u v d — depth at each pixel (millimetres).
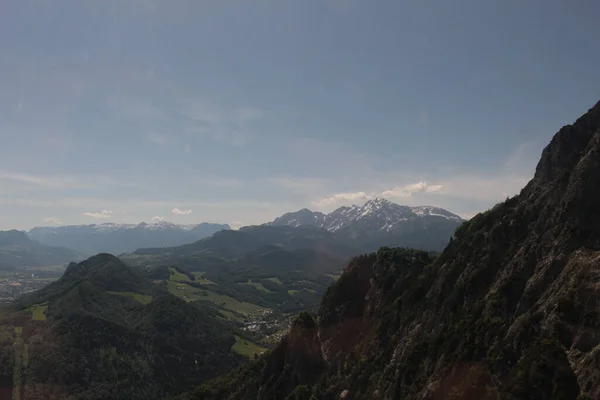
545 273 45594
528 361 37312
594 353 33531
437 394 46500
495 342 45031
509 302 48812
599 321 34938
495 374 41469
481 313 51188
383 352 70312
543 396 34625
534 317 41406
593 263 39719
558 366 35188
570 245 45219
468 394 42125
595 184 45969
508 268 53188
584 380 32969
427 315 64875
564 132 58000
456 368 46531
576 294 38531
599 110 55844
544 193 55656
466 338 48781
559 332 37875
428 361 53812
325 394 74562
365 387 67250
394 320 74625
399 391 56219
